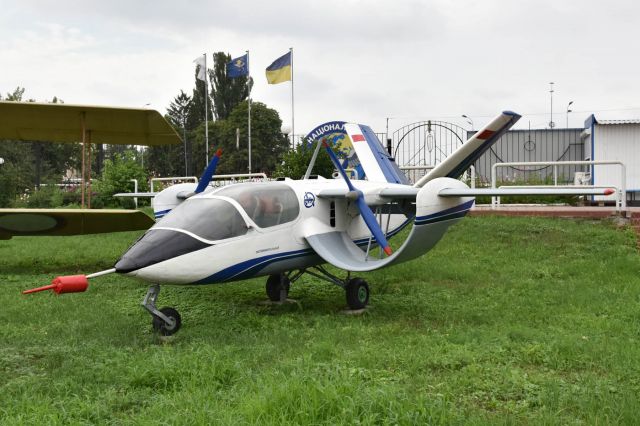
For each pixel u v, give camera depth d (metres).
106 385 5.23
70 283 6.71
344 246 9.35
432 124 22.12
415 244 8.30
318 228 9.12
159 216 11.08
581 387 4.98
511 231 14.07
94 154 59.88
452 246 13.30
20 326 7.82
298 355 6.11
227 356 5.99
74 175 63.59
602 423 4.20
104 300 9.46
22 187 34.06
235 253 7.97
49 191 29.20
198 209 7.98
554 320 7.84
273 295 9.70
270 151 54.91
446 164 11.07
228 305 9.28
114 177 26.09
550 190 8.25
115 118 12.64
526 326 7.55
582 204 18.84
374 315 8.50
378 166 12.73
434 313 8.47
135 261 7.12
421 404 4.31
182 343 6.91
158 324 7.36
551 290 9.72
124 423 4.36
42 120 12.77
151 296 7.43
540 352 6.00
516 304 8.89
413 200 10.55
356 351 6.19
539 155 23.23
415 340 6.79
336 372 4.98
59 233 13.77
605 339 6.64
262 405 4.36
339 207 9.56
